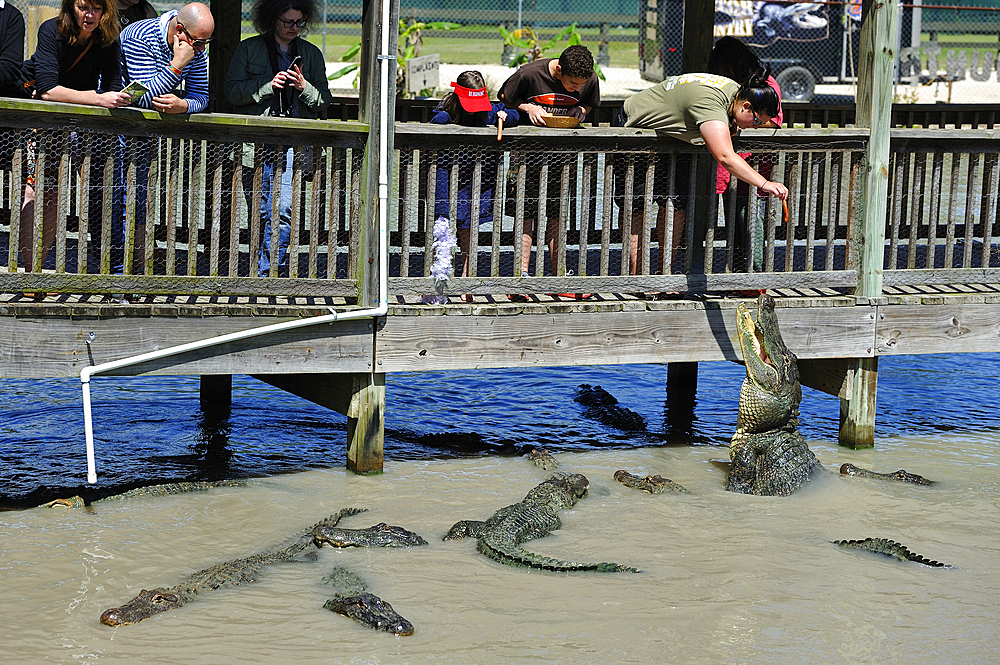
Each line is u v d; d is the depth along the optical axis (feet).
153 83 26.35
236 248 28.32
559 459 33.88
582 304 31.32
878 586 23.88
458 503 29.25
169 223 27.53
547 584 23.75
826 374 35.60
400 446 34.63
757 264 38.96
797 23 86.38
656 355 32.24
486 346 30.63
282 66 32.07
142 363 27.58
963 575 24.59
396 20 28.27
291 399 40.01
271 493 29.48
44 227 30.22
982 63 107.45
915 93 92.58
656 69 96.53
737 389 43.45
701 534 27.22
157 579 23.59
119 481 30.22
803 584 23.93
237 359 28.50
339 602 22.06
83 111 25.68
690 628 21.59
